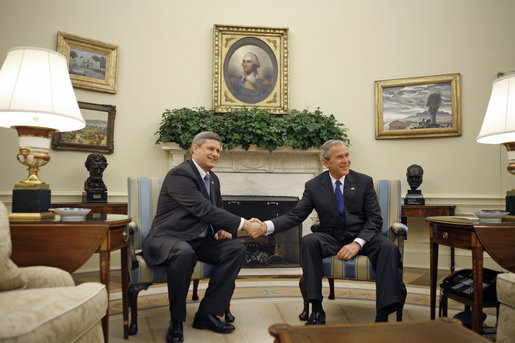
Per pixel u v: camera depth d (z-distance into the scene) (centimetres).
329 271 243
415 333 122
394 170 494
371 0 512
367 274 234
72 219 201
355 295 331
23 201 203
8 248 145
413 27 504
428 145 485
